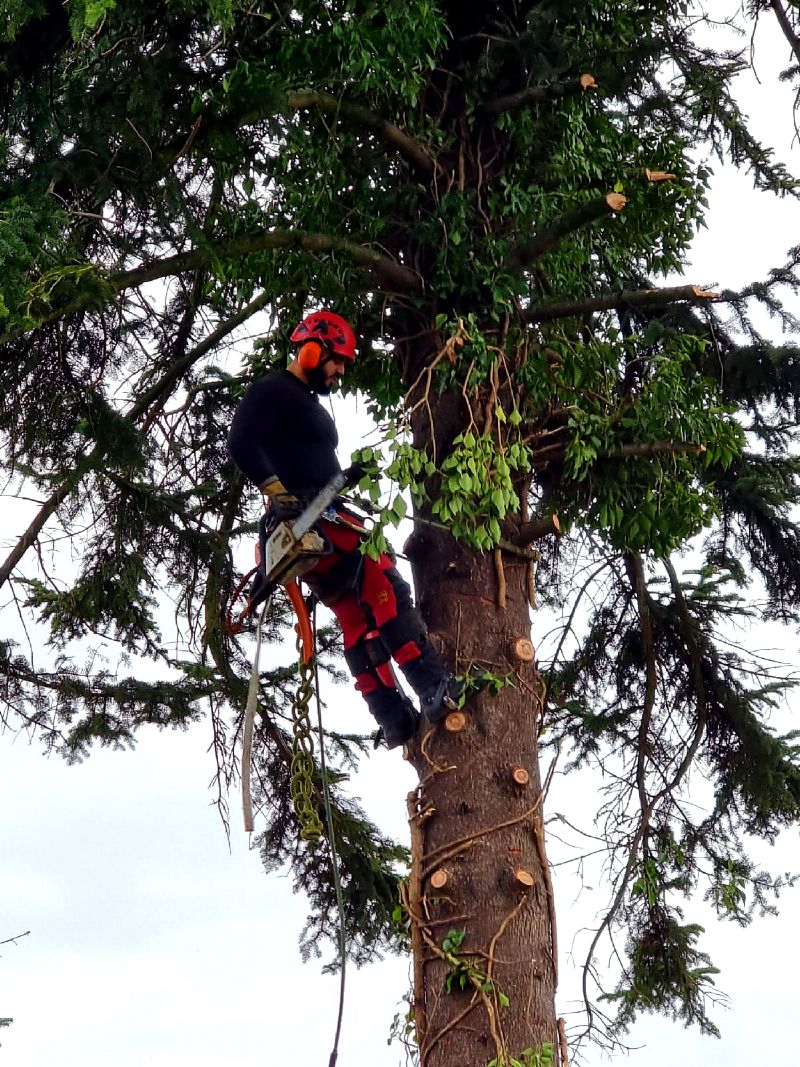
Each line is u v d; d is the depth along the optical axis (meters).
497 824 8.08
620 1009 11.90
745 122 10.22
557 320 9.39
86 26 7.27
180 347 10.95
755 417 11.83
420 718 8.31
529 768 8.28
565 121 9.26
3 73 7.84
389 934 11.89
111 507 10.92
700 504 9.43
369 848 11.91
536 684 8.57
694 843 12.19
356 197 8.86
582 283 9.66
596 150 9.53
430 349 8.90
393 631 7.95
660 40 9.16
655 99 9.84
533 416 9.08
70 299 7.91
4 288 7.44
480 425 8.54
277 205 8.63
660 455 9.42
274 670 11.75
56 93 7.89
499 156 9.23
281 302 9.51
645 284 11.31
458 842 8.05
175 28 7.98
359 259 8.70
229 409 11.16
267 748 11.77
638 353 10.01
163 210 8.19
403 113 8.95
